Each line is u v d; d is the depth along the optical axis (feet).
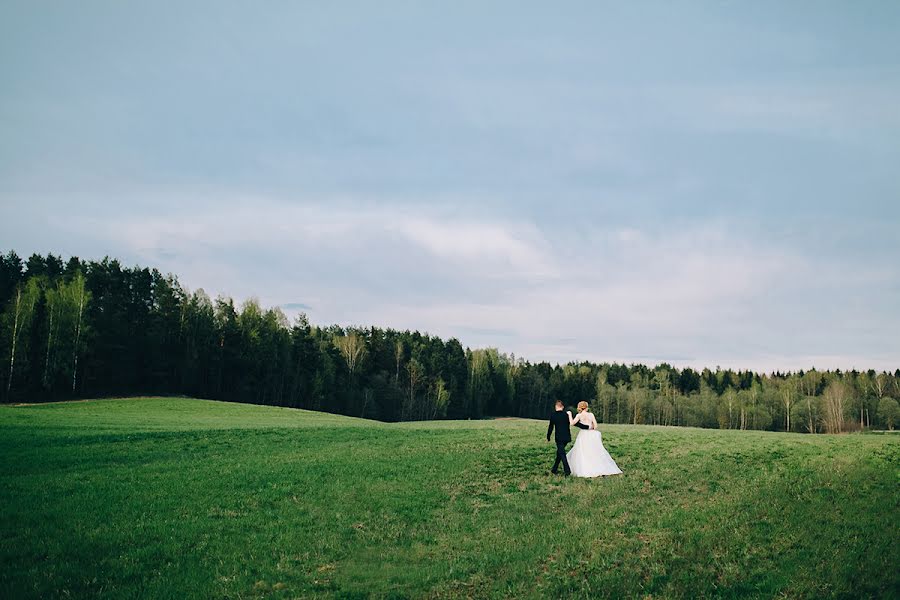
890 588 34.06
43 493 61.82
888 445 91.97
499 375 532.73
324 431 130.41
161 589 38.52
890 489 56.39
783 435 124.47
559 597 36.65
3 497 59.67
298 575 41.68
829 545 41.88
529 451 96.22
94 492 63.26
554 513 57.31
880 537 42.60
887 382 528.63
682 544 44.68
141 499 61.05
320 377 373.40
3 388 266.36
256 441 109.91
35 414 158.61
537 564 43.09
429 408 433.89
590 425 76.07
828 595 34.19
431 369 463.42
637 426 170.60
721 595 35.42
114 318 311.88
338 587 39.60
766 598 34.55
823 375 608.60
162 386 325.62
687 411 506.07
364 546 48.67
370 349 459.32
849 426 472.44
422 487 69.56
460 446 104.06
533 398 557.33
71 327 278.87
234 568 42.63
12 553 43.86
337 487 68.69
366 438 118.73
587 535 48.75
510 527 53.16
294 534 50.85
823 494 56.08
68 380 283.79
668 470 75.46
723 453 88.12
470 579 40.81
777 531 45.88
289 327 386.32
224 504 60.34
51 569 40.96
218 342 342.23
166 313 325.62
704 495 60.85
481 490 68.49
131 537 48.65
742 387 633.61
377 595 38.19
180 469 78.69
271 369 354.54
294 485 69.41
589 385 573.33
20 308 267.80
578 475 73.92
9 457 82.89
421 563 44.65
